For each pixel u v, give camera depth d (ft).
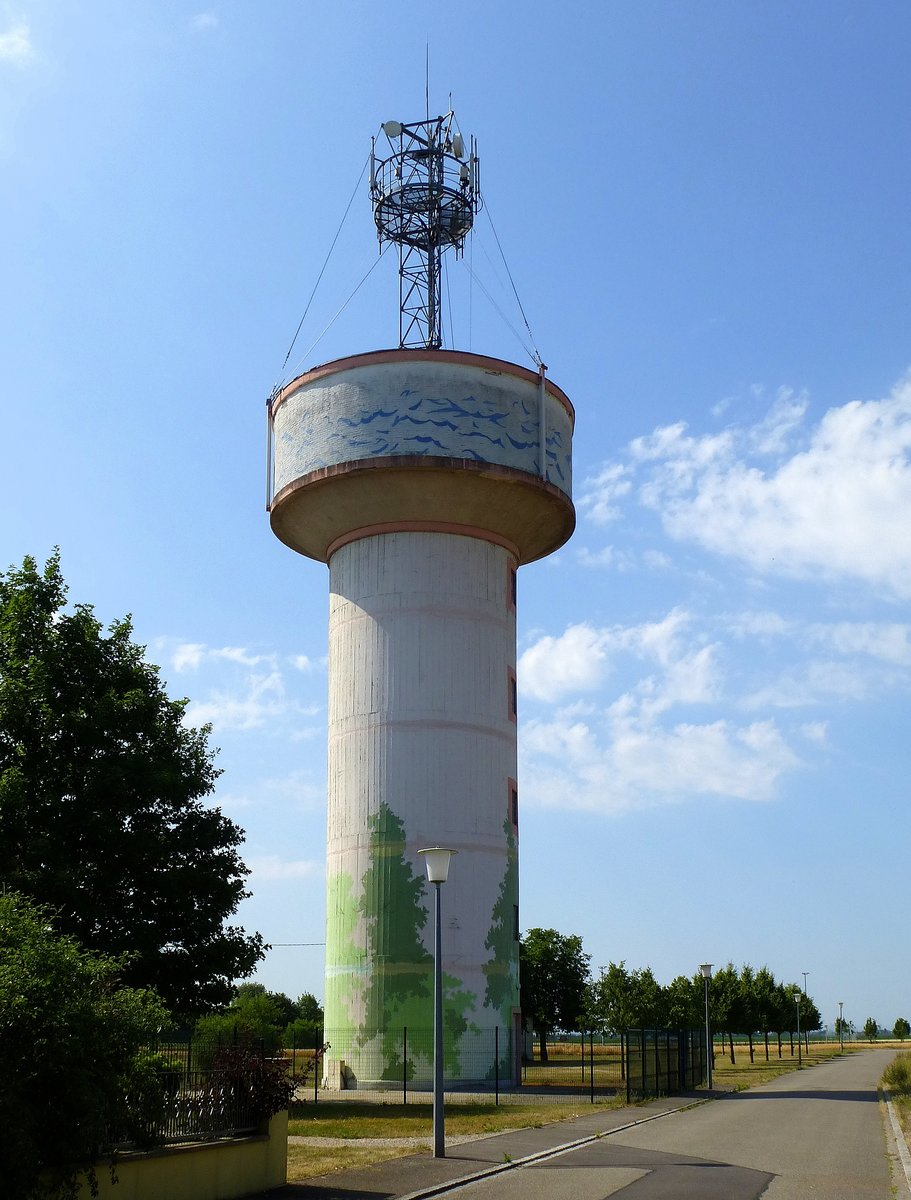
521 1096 115.14
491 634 133.18
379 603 131.23
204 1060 57.00
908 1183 60.70
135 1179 48.70
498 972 124.77
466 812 126.41
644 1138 80.74
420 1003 121.08
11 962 43.14
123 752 91.25
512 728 134.82
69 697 91.09
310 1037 209.15
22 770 87.56
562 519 137.59
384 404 128.67
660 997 215.31
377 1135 80.48
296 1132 82.02
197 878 92.73
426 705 128.06
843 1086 147.43
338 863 128.67
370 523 132.98
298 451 133.28
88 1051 43.50
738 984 263.90
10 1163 39.70
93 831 86.79
